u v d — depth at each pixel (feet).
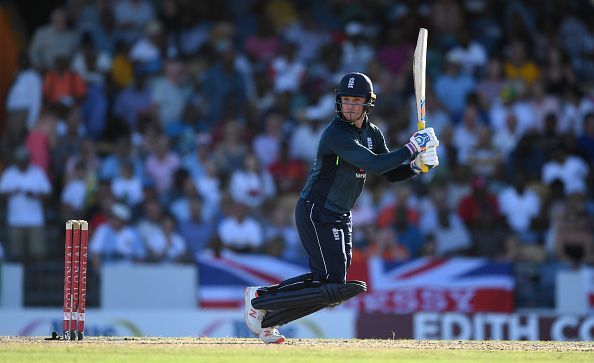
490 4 218.59
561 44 217.77
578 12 222.69
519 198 185.57
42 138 178.29
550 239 182.39
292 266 163.53
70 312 88.89
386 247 173.78
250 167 181.68
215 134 189.37
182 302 159.33
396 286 162.40
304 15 211.61
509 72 206.80
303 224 83.71
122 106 189.16
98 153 184.55
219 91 194.90
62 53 194.18
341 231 83.51
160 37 198.59
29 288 157.58
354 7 217.15
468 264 165.68
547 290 168.35
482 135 192.44
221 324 152.35
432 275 164.45
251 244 172.65
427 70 203.72
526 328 154.81
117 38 199.62
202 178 179.52
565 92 207.51
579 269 170.30
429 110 196.95
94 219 169.17
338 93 82.58
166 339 91.61
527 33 216.33
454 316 153.48
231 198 175.73
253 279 161.89
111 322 148.36
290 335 148.36
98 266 159.12
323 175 82.94
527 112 200.64
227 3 213.66
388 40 208.64
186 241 171.32
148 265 161.89
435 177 186.19
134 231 167.73
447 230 178.91
